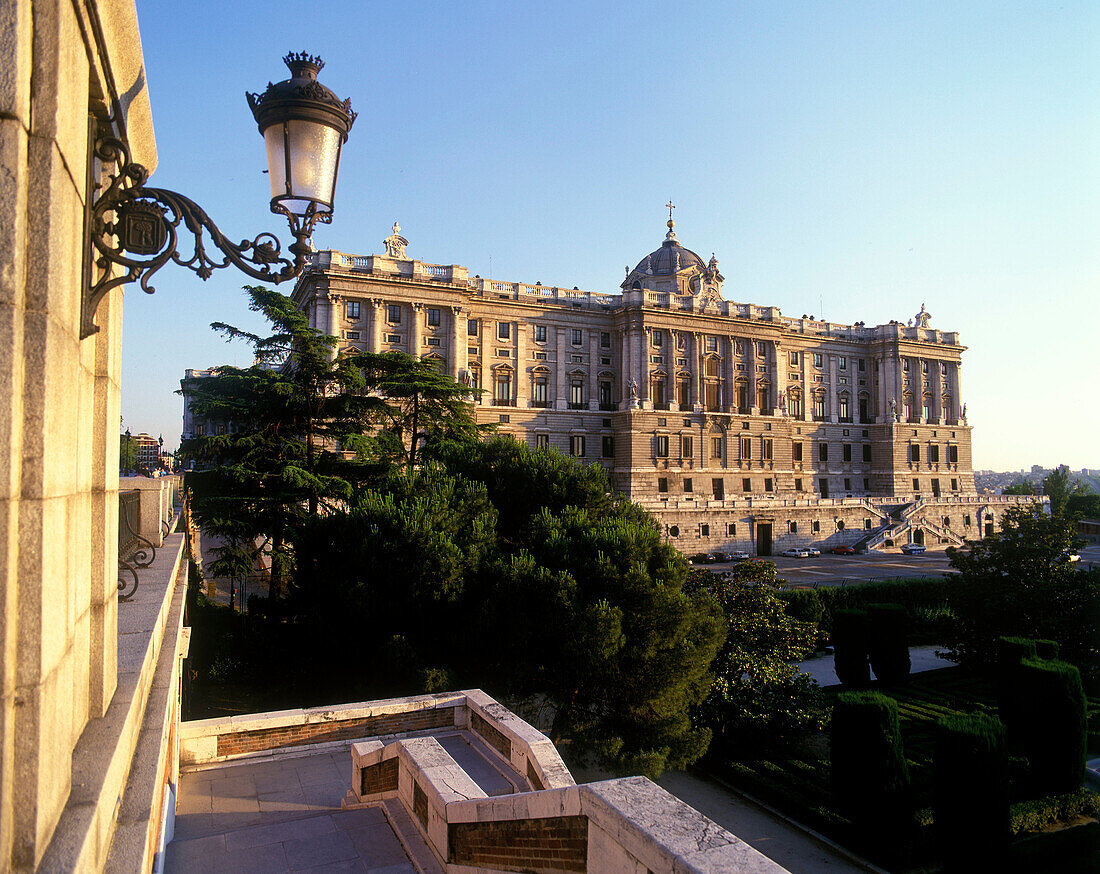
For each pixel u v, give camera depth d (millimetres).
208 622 28844
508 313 81750
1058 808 22219
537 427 81688
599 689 20953
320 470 36062
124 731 5449
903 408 103875
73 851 3799
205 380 36562
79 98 4398
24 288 3793
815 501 84875
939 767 19797
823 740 28312
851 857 20766
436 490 25188
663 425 85250
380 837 10805
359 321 71750
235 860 10148
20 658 3693
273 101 5789
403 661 19953
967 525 96750
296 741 14742
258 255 5539
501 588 20594
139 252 5027
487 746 14367
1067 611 31797
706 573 28781
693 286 92625
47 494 3820
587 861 5656
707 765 26453
